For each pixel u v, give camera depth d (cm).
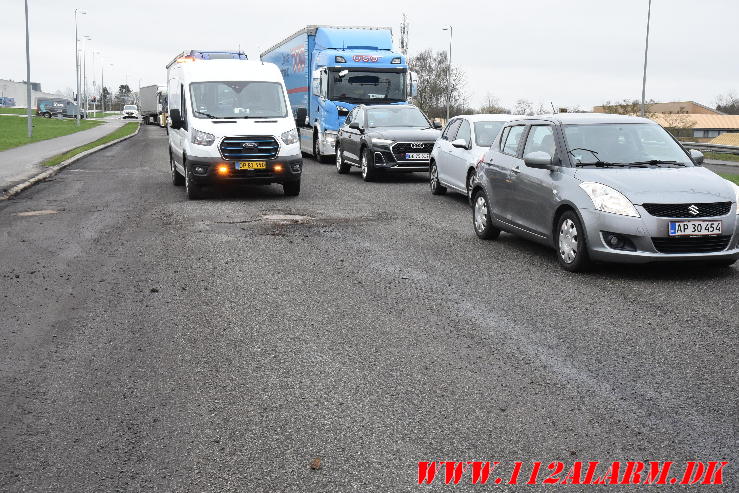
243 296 683
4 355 523
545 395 442
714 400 432
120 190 1605
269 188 1645
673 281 741
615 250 741
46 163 2266
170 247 928
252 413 418
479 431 393
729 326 583
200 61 1529
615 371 482
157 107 7075
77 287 721
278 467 355
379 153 1772
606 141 846
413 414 415
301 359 509
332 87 2155
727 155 3300
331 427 399
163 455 369
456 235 1030
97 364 502
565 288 714
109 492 334
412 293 694
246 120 1423
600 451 370
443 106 6806
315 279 752
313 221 1155
